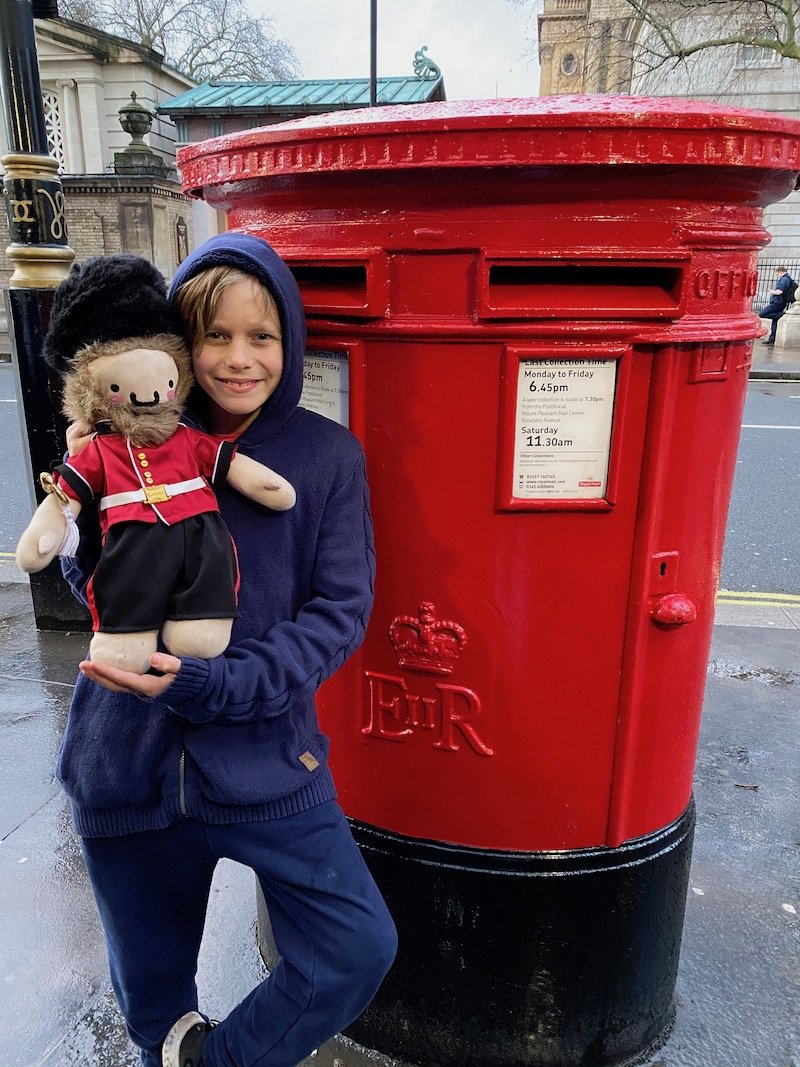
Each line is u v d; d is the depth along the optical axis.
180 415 1.15
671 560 1.37
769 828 2.34
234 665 1.08
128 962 1.32
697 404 1.31
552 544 1.34
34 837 2.30
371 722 1.50
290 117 13.27
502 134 1.10
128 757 1.19
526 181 1.15
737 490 6.19
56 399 3.29
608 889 1.50
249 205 1.42
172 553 1.04
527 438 1.28
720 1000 1.77
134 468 1.05
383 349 1.30
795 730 2.86
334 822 1.25
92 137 17.59
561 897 1.49
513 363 1.23
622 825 1.49
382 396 1.32
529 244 1.19
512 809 1.47
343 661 1.20
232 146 1.30
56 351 1.11
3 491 6.02
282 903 1.26
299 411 1.25
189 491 1.07
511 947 1.52
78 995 1.78
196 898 1.36
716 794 2.50
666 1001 1.68
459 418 1.29
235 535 1.18
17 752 2.70
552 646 1.38
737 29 15.83
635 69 17.94
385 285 1.26
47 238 3.23
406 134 1.13
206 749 1.17
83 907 2.04
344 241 1.27
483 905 1.50
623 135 1.09
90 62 17.00
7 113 3.12
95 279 1.06
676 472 1.33
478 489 1.31
